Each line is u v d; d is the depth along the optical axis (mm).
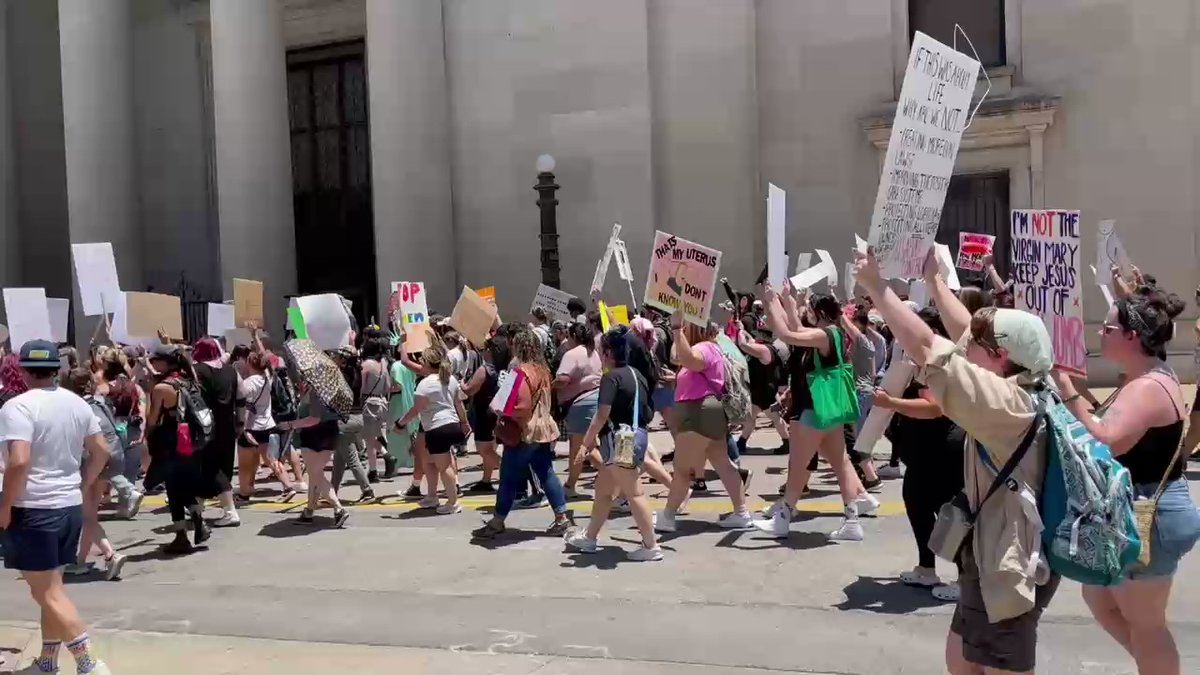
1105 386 16516
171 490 8469
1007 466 3172
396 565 7738
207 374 9258
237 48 19984
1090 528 3107
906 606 6102
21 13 25609
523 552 7930
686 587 6711
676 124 19188
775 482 10430
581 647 5590
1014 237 6730
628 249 19172
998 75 17484
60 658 5812
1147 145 16656
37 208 25750
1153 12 16594
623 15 19203
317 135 24172
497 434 8398
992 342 3309
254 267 19938
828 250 18625
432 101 19828
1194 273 16391
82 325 21516
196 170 24531
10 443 4945
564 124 19656
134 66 24312
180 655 5746
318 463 9312
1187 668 4859
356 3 23000
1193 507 3811
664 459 12094
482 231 20328
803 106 18797
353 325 14039
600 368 10008
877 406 5406
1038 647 5309
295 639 5988
